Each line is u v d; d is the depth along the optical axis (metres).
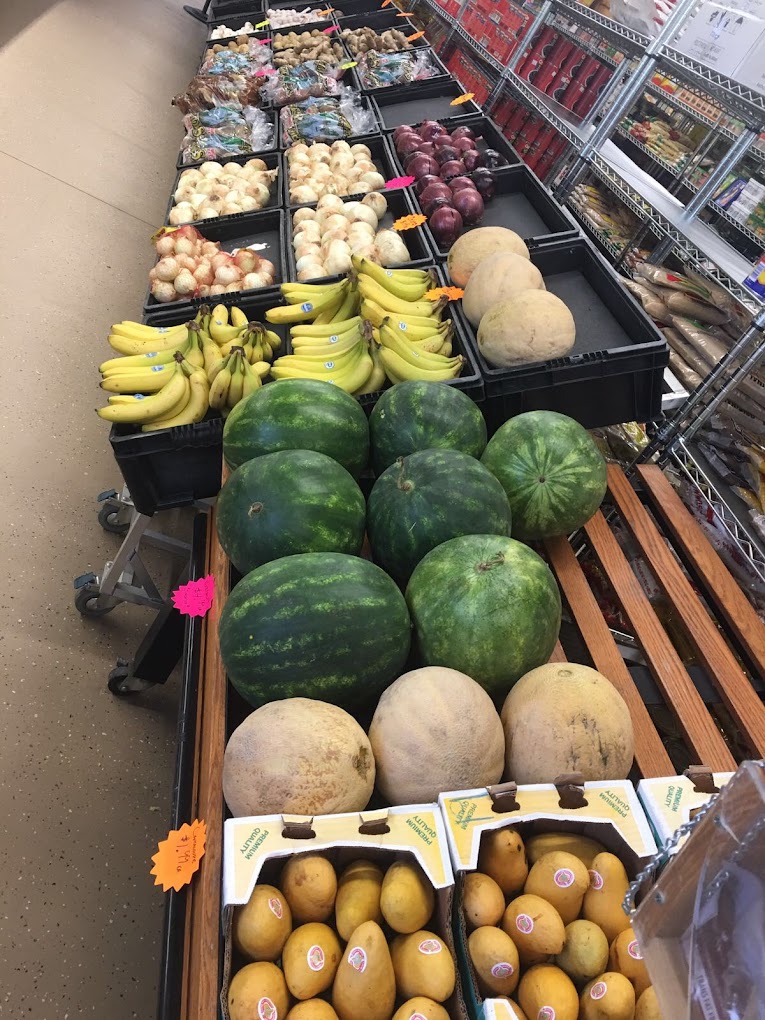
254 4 6.36
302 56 4.72
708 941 0.59
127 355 2.45
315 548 1.55
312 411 1.76
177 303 2.67
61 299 3.81
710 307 2.84
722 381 2.39
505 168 3.24
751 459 2.43
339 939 1.00
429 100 4.26
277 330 2.65
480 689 1.25
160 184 5.04
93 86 5.42
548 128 3.95
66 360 3.52
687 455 2.44
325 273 2.77
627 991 0.89
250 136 4.02
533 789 1.08
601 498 1.85
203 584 1.85
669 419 2.51
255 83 4.36
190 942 1.32
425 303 2.46
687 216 2.75
